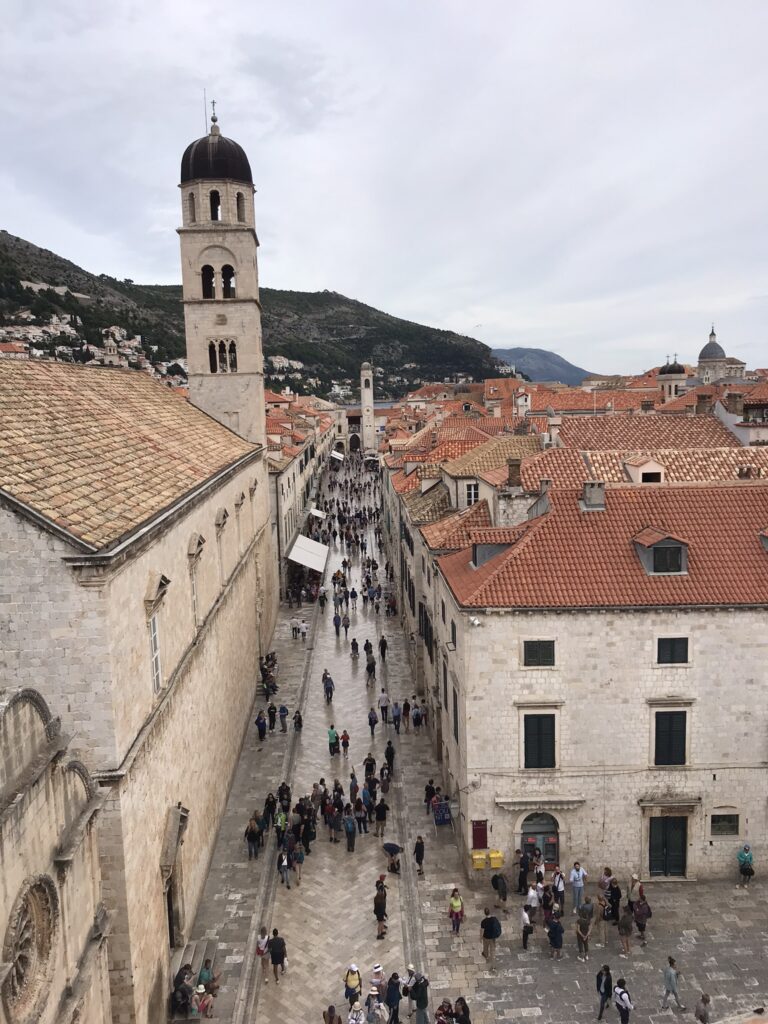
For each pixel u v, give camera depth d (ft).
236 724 131.44
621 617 92.32
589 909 85.30
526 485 124.77
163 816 79.41
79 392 106.11
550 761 94.84
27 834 49.80
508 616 92.48
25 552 61.87
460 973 82.02
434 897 95.35
